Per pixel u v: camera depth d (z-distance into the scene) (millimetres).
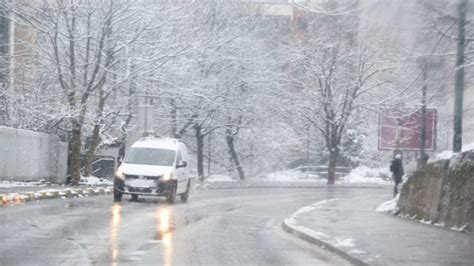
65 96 42344
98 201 30156
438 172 22391
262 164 66938
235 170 64812
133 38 41312
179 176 32188
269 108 58781
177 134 56188
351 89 57688
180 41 44844
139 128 42688
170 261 14062
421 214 23234
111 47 41188
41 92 42719
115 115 45812
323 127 62406
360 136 73438
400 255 14766
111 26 40344
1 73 42688
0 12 41188
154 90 45906
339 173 69688
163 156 32656
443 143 51406
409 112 54375
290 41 57875
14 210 23438
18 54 42438
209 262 14094
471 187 19719
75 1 39406
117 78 43250
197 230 20094
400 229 20234
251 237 19000
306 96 60781
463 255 14820
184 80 48312
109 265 13312
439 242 17047
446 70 13719
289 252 16219
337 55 55469
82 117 40531
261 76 55938
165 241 17203
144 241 17000
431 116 37562
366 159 73938
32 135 38031
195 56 47781
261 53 56344
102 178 47344
